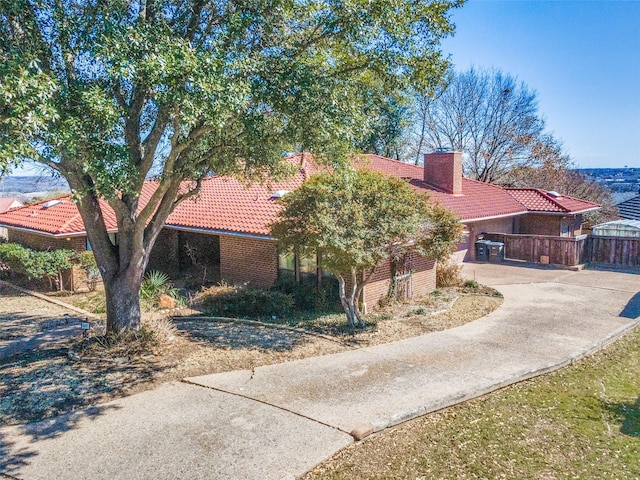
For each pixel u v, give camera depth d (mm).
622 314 14328
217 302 14523
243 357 10555
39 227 19516
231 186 21547
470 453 6770
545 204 25578
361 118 9906
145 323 11766
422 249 13273
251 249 17438
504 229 26109
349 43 9656
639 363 10609
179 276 21031
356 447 6930
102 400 8430
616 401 8586
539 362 10258
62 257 17906
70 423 7602
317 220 11367
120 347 10672
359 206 11789
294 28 10031
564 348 11203
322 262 12172
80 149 7621
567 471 6320
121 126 9000
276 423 7539
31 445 6953
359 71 10250
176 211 20547
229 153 11086
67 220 19000
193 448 6832
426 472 6301
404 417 7738
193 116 7793
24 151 6652
